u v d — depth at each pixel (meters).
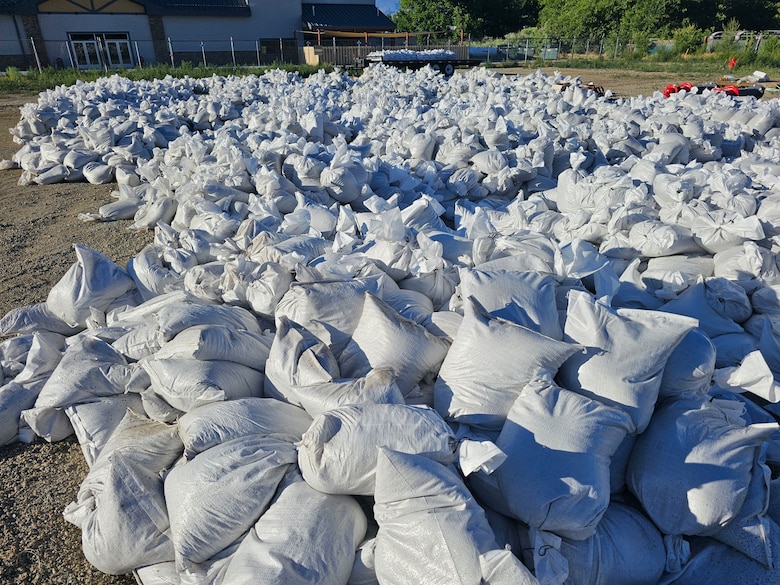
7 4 26.84
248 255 4.47
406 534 1.93
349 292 3.13
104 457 2.71
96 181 8.97
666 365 2.66
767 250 3.92
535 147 7.07
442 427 2.20
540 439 2.24
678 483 2.30
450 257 4.35
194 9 30.52
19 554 2.67
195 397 2.67
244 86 14.34
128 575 2.54
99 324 3.89
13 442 3.39
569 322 2.76
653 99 11.69
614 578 2.19
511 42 41.47
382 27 36.00
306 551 1.97
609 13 38.91
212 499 2.15
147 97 13.30
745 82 17.84
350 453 2.11
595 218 4.78
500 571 1.78
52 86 21.47
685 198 5.07
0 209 7.77
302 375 2.71
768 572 2.23
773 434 2.87
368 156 7.73
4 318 3.97
